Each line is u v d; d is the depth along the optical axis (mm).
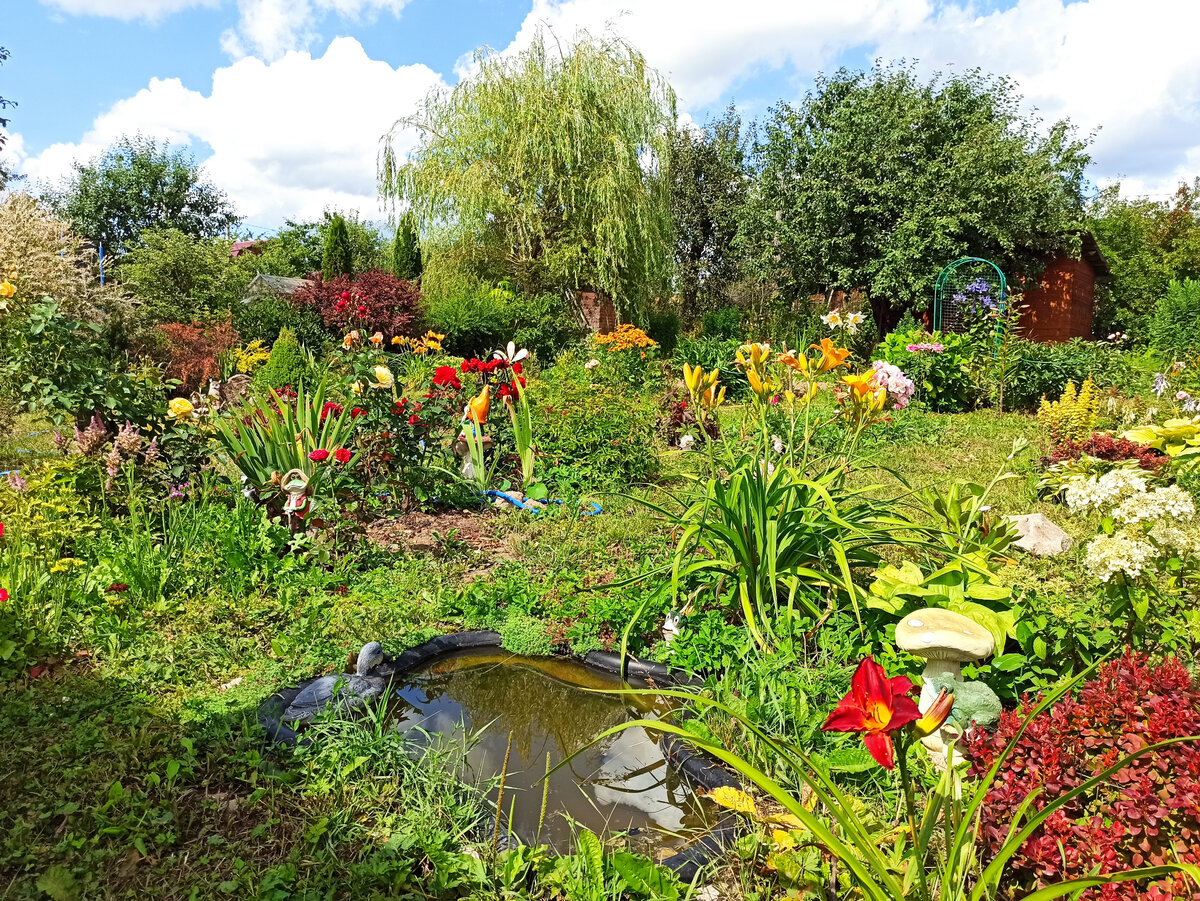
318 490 4645
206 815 2271
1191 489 4898
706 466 7012
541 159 18547
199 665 3219
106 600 3604
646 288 20094
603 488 6422
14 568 3635
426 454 6152
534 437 7082
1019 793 1840
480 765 2699
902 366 11344
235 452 4957
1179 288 16797
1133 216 33219
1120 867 1643
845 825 1429
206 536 4246
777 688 2830
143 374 6949
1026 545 4711
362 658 3221
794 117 21172
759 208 21859
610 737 2926
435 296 18172
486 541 5172
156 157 41844
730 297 29547
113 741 2566
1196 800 1624
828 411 7980
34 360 6301
